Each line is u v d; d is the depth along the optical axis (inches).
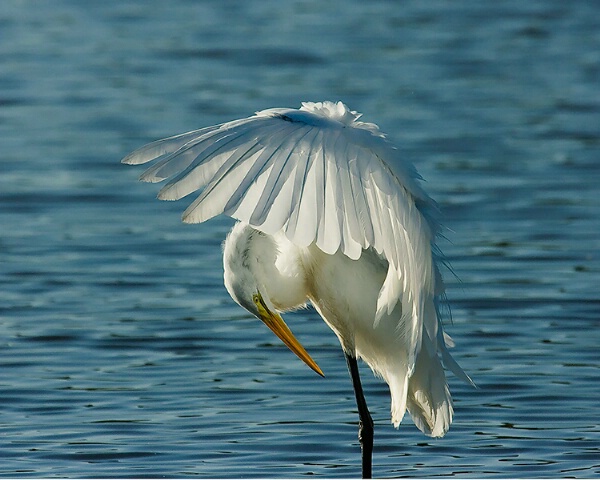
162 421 416.8
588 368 470.6
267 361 488.1
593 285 588.1
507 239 677.3
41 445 392.5
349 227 259.0
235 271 361.7
